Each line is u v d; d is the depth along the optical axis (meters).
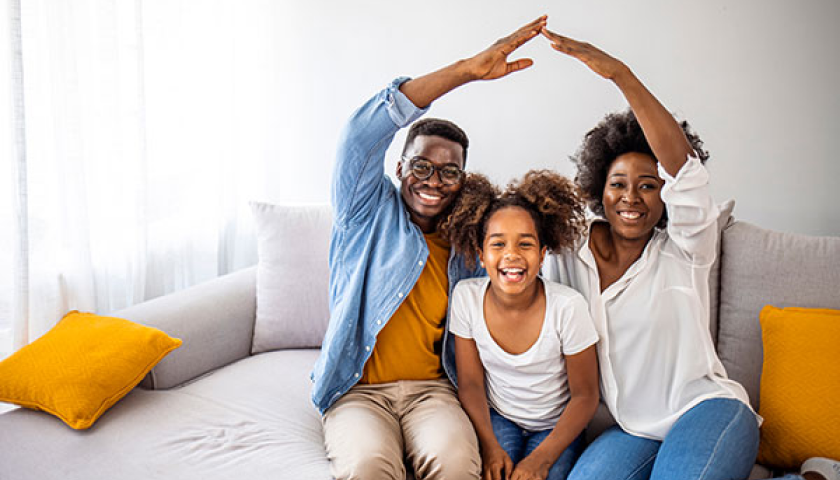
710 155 2.12
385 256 1.55
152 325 1.77
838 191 2.01
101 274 1.97
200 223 2.32
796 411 1.44
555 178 1.52
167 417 1.57
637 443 1.43
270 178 2.55
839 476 1.31
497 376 1.54
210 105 2.30
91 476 1.35
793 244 1.65
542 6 2.19
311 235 2.03
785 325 1.51
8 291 1.75
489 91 2.29
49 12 1.72
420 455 1.38
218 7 2.27
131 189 2.03
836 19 1.93
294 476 1.38
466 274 1.62
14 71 1.63
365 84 2.42
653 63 2.12
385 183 1.62
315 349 2.04
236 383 1.77
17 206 1.68
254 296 2.07
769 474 1.47
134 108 1.99
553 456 1.41
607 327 1.52
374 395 1.56
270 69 2.48
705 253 1.46
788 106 2.02
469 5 2.26
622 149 1.48
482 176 1.59
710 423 1.34
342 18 2.39
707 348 1.47
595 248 1.56
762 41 2.00
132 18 1.95
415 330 1.58
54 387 1.51
